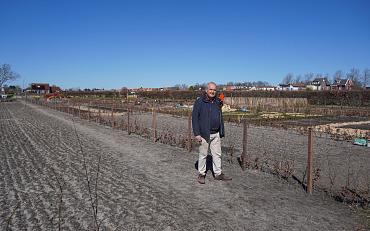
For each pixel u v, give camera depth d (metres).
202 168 8.15
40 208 6.56
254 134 17.12
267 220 5.86
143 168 9.71
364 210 6.32
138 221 5.86
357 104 41.44
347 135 16.47
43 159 11.23
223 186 7.86
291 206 6.54
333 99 43.88
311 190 7.32
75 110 37.44
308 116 28.69
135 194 7.32
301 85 111.44
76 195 7.31
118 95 77.38
